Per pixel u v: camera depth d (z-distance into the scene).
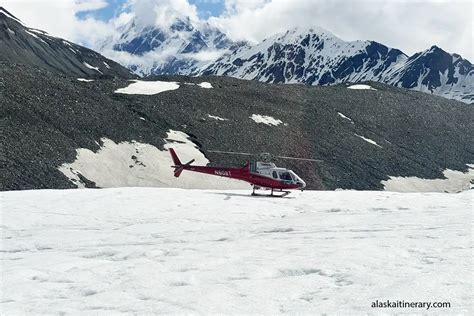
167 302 6.64
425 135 117.88
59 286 8.08
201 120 87.94
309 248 10.48
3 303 7.01
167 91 101.00
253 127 91.38
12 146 57.91
